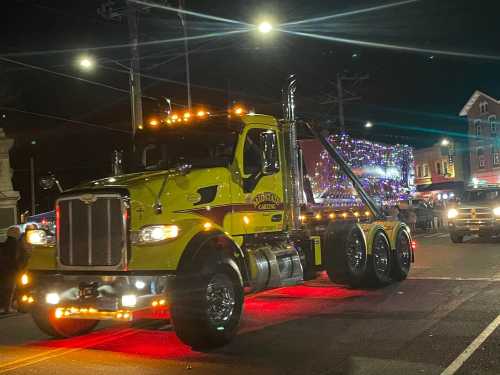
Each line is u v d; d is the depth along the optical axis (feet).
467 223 67.67
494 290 34.14
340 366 20.31
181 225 24.02
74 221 24.14
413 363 20.31
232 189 28.04
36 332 29.71
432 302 31.30
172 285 22.65
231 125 28.76
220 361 21.79
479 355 20.99
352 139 41.37
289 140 31.96
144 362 22.20
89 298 23.26
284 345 23.57
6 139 62.90
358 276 36.14
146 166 29.91
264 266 28.73
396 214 43.75
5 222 60.90
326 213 36.88
